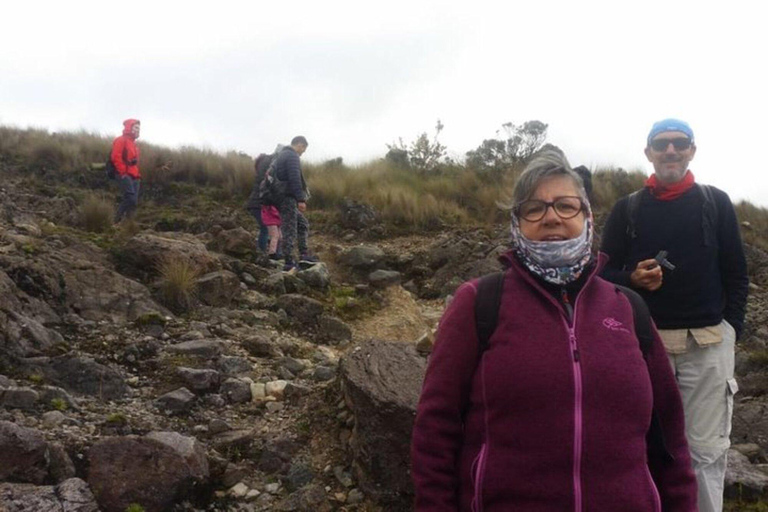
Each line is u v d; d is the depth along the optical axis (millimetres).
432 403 2158
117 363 5281
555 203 2199
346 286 8930
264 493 4059
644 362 2133
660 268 3240
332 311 7918
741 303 3406
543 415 2004
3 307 5234
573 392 2004
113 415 4391
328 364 5875
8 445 3670
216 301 7070
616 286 2305
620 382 2039
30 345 5094
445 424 2145
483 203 13594
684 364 3400
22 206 10484
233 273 7832
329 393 4820
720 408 3361
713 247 3342
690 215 3346
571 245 2146
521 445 2016
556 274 2154
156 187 14000
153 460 3834
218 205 13273
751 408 5828
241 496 4012
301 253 9695
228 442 4395
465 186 14469
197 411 4781
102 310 6102
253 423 4738
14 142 16203
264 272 8391
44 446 3754
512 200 2305
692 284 3334
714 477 3359
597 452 1982
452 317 2197
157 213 12344
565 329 2090
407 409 3973
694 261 3326
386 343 4918
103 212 9922
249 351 5926
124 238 8477
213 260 7695
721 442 3357
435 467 2125
